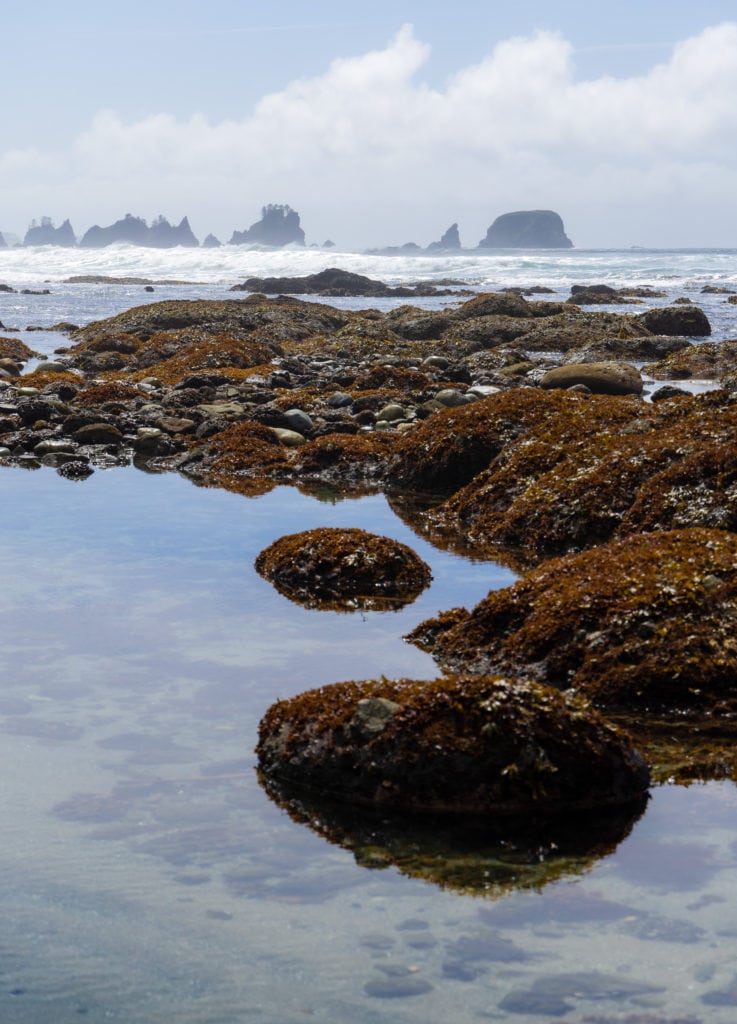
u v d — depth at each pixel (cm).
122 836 564
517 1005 426
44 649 870
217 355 3209
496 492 1440
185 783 631
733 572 855
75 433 1997
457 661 864
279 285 8388
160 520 1370
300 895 509
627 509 1264
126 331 4359
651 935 476
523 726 617
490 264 12081
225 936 473
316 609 1002
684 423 1395
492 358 3384
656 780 655
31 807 597
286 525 1362
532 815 604
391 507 1519
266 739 665
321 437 1922
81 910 493
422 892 514
